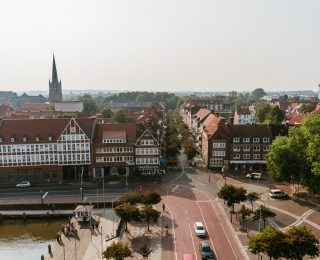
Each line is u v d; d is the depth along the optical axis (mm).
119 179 115188
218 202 94000
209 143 126812
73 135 115188
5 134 114000
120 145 116875
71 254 67938
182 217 83812
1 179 115062
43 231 82250
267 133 125562
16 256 69750
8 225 86312
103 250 68438
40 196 101000
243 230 76125
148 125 138625
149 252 61344
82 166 117500
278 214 84500
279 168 97125
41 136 114812
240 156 126438
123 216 73688
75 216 84375
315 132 93000
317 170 82812
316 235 72625
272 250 54438
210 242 70812
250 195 83375
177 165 134125
